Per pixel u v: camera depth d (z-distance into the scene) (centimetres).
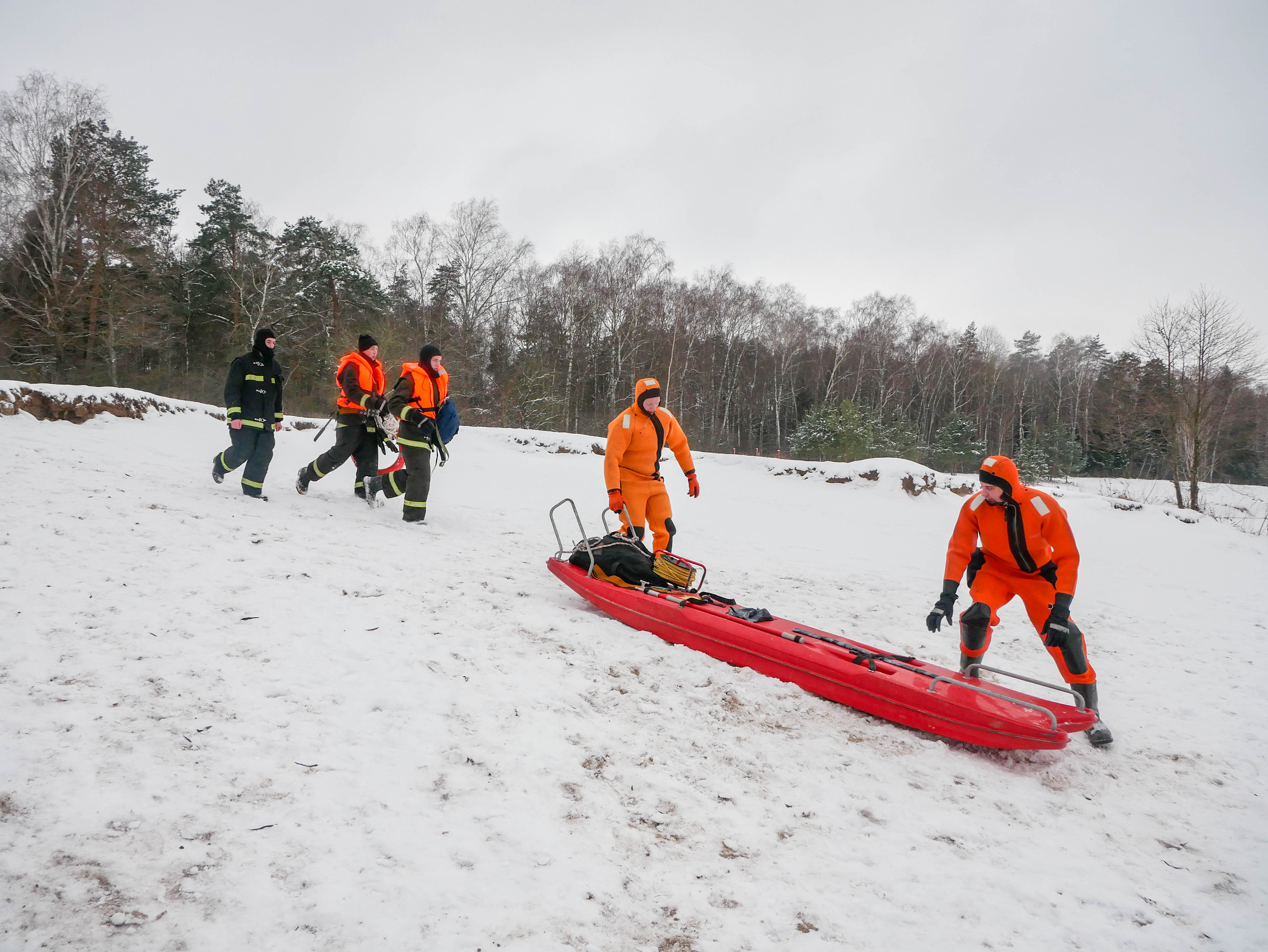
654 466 583
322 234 3431
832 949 192
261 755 241
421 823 220
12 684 255
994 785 307
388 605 411
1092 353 5831
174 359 3322
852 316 5128
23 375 2519
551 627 421
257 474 682
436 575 501
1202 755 377
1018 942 204
